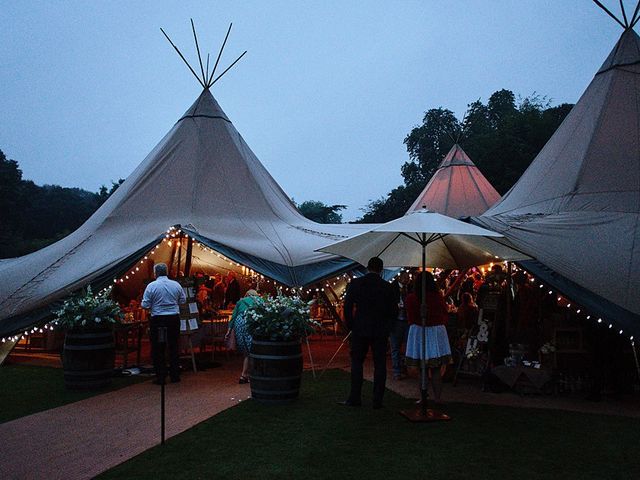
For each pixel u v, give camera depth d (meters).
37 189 69.00
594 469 4.70
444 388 8.20
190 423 6.06
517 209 9.70
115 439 5.48
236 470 4.59
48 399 7.21
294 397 7.08
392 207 51.72
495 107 57.66
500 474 4.55
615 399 7.48
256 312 7.13
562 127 10.55
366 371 9.57
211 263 15.04
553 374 7.84
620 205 8.54
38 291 9.07
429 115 61.59
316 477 4.45
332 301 14.29
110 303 7.99
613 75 10.13
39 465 4.75
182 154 11.88
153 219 10.70
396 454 5.03
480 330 8.28
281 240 10.67
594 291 7.46
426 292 6.85
